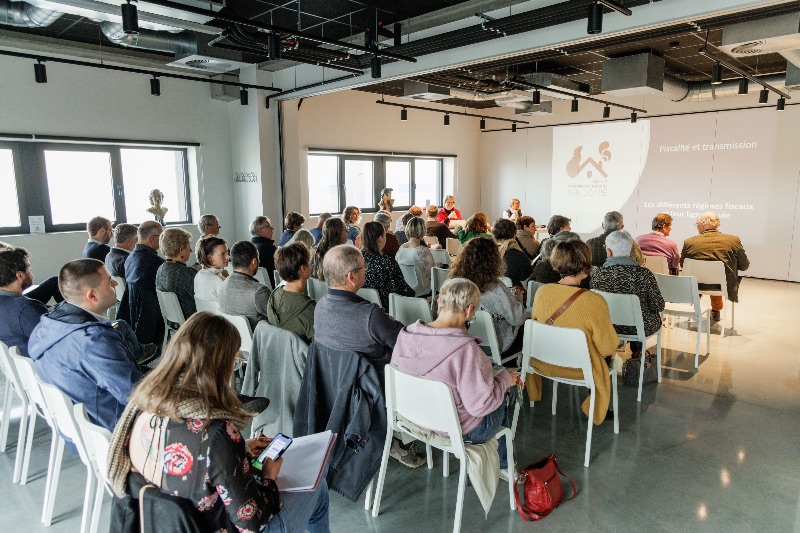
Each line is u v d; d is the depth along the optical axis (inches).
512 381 83.9
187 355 49.1
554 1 176.6
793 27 165.2
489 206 468.4
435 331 79.2
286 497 60.2
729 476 102.4
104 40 241.9
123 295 154.0
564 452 112.0
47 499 88.4
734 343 189.0
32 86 231.0
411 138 404.8
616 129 385.4
